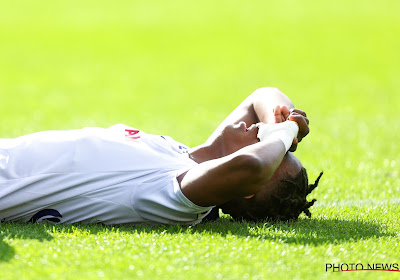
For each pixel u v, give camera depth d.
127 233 14.07
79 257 12.22
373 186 22.83
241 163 12.96
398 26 124.19
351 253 13.00
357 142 35.44
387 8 148.25
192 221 14.86
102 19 136.62
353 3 155.62
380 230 15.34
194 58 93.19
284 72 79.19
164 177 14.53
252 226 15.10
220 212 17.80
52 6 151.25
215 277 11.34
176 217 14.58
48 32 119.31
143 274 11.38
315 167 27.02
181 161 15.02
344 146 33.94
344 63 85.81
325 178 24.41
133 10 148.38
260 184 13.34
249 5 155.12
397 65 83.38
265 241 13.47
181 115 49.91
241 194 13.59
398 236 14.74
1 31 119.00
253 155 13.02
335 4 154.75
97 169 14.62
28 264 11.80
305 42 107.38
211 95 62.97
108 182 14.61
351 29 121.06
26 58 90.88
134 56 95.31
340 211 18.05
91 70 81.94
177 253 12.56
